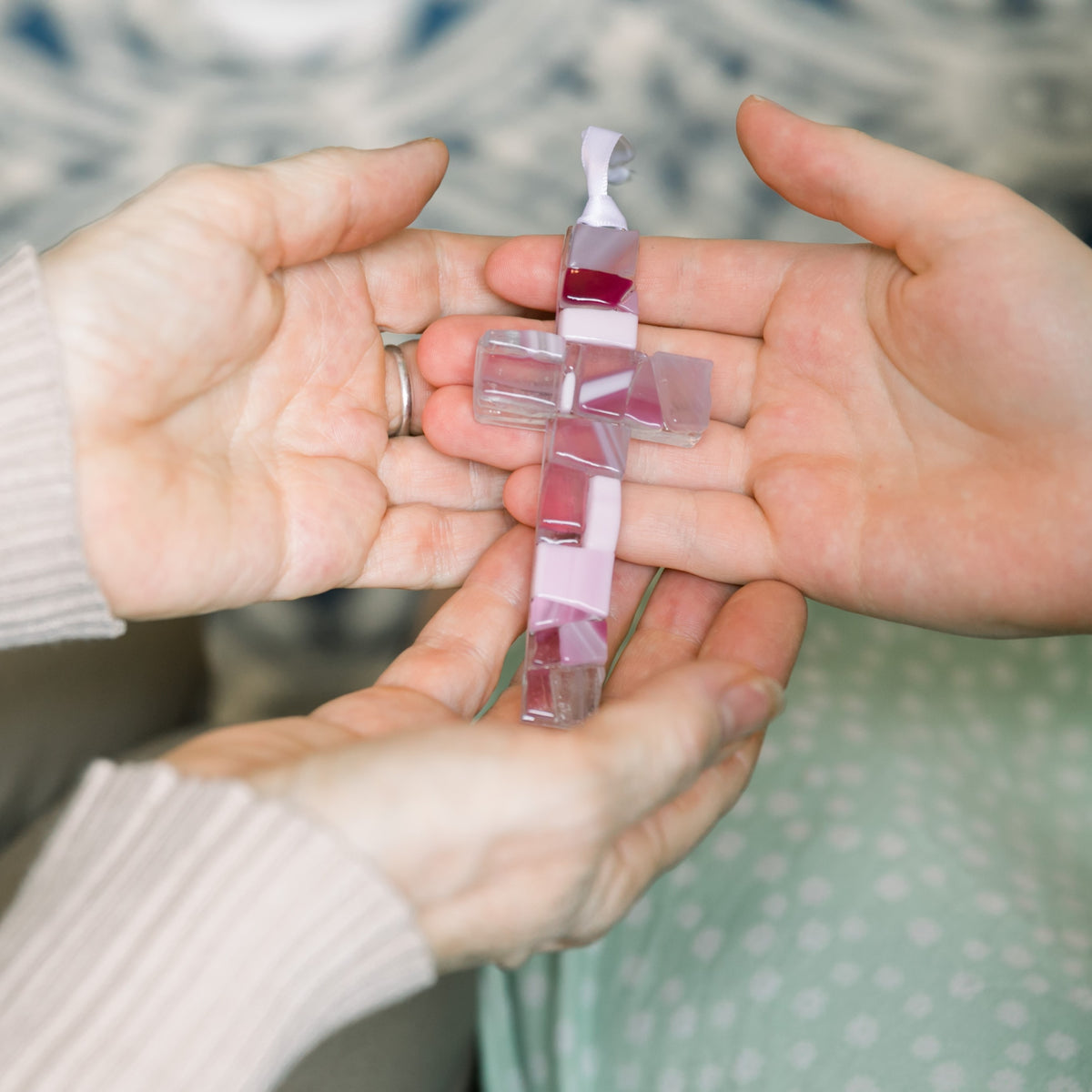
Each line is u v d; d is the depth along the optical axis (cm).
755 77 61
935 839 46
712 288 48
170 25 60
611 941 46
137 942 38
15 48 59
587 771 39
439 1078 45
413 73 60
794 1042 44
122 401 42
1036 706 49
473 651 46
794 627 45
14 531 41
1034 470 44
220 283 43
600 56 61
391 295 49
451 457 49
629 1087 45
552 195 60
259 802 38
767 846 46
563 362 47
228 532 44
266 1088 38
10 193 58
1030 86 61
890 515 46
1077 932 44
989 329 44
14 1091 37
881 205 45
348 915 38
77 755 48
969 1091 42
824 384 47
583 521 46
